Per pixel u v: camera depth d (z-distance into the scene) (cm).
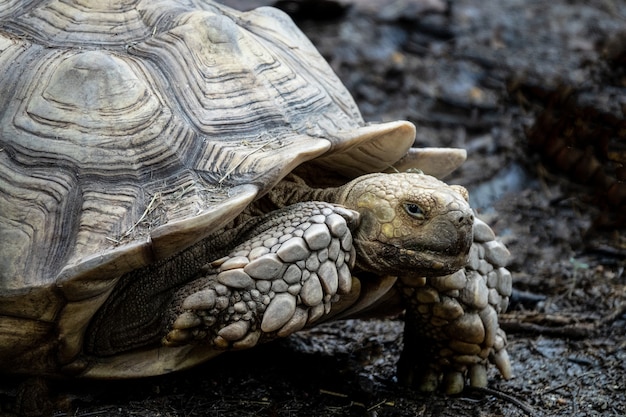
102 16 632
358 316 689
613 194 1035
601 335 798
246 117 603
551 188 1105
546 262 952
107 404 605
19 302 535
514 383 707
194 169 568
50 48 605
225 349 561
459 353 662
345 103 690
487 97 1288
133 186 557
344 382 677
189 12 644
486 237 653
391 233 584
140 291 592
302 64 691
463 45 1431
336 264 564
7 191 549
